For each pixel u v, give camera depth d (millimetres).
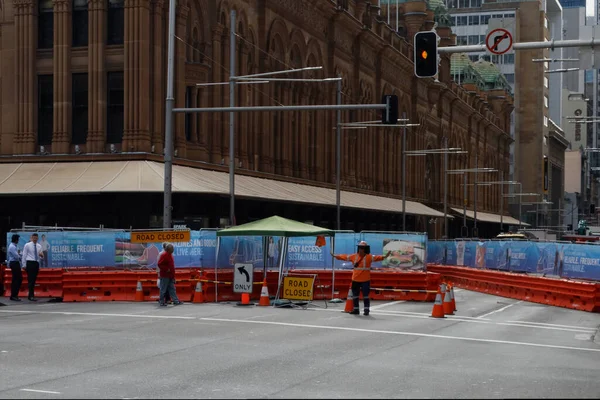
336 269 36688
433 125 104688
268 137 58750
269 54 58062
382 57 83688
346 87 74688
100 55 43438
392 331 23391
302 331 22703
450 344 20656
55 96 43844
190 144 47688
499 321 27938
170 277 30500
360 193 77125
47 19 44812
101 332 21797
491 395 13617
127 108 42969
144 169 41812
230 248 33406
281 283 32875
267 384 14336
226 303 32031
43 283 33188
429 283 35594
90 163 43094
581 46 22969
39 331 21969
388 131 88000
